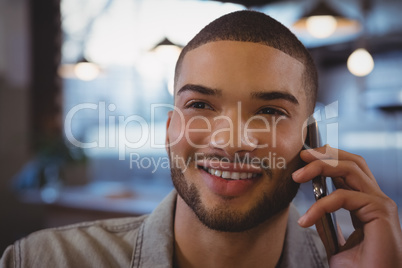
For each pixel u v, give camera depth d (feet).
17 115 17.57
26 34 17.51
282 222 2.90
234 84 2.54
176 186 2.77
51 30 17.37
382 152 14.26
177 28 16.07
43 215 13.58
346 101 15.37
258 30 2.62
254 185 2.61
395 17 14.46
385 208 2.78
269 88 2.55
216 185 2.56
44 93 17.48
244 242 2.72
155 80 16.03
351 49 15.06
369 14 14.80
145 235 3.10
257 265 2.81
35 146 13.34
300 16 10.45
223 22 2.68
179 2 15.76
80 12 17.15
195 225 2.79
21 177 14.80
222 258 2.76
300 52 2.77
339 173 2.88
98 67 14.42
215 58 2.58
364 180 2.87
